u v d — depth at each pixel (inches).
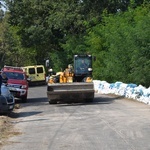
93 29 1681.8
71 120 628.7
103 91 1284.4
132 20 1461.6
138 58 1065.5
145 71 1055.0
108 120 614.2
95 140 455.8
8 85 999.0
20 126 582.9
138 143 434.0
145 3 1636.3
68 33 2068.2
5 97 719.1
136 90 979.3
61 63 2063.2
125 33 1203.2
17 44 2893.7
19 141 461.7
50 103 945.5
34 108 852.0
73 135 491.2
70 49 1905.8
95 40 1601.9
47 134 505.4
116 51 1253.1
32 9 2160.4
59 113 735.1
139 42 1071.0
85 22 1846.7
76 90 906.7
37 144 441.4
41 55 2807.6
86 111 753.0
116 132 505.4
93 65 1520.7
